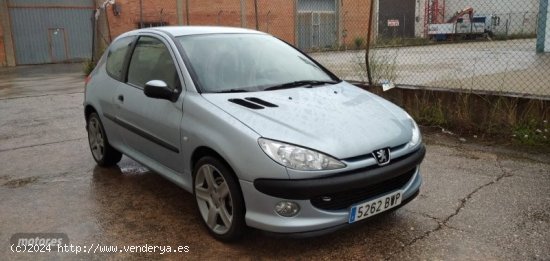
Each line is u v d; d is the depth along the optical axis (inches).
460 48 835.4
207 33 171.5
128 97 171.5
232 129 123.5
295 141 117.6
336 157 116.6
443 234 134.8
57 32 919.7
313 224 116.0
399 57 668.7
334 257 123.8
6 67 853.8
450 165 196.1
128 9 961.5
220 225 135.0
